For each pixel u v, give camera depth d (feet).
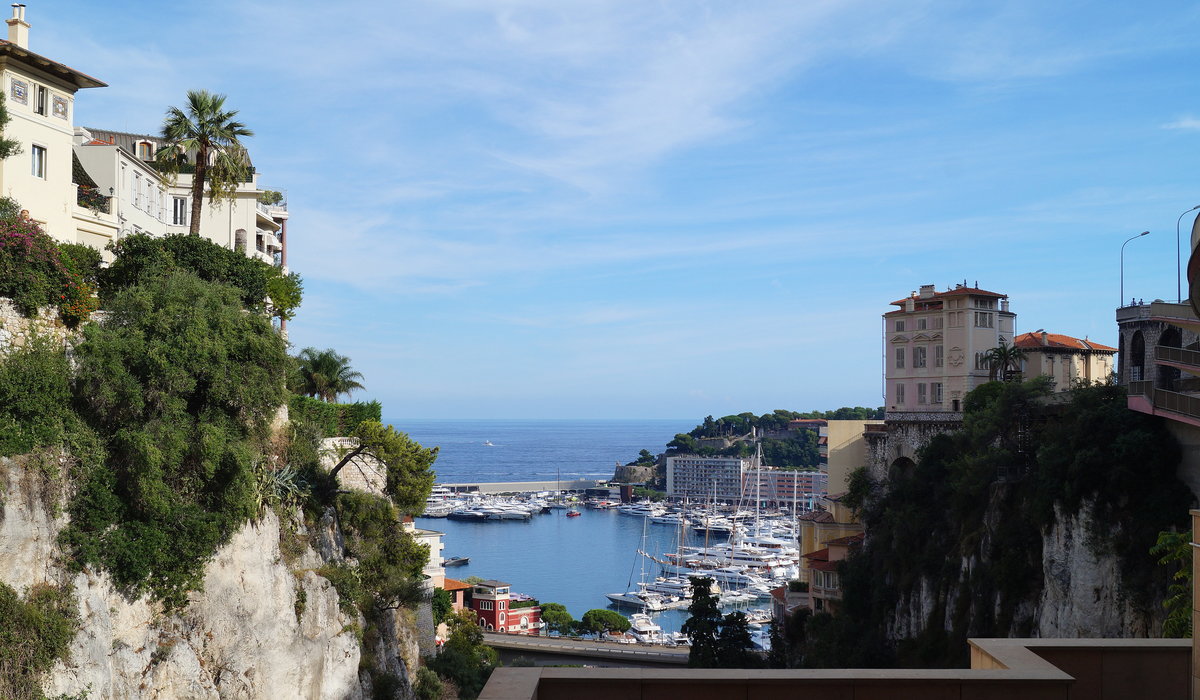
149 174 206.28
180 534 124.36
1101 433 184.03
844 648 266.98
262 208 272.51
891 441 306.55
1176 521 169.37
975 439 238.68
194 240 157.07
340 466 181.16
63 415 116.57
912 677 32.94
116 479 120.06
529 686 31.40
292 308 218.59
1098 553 180.24
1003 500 222.48
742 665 302.25
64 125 159.63
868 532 295.28
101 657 111.14
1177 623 119.14
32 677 100.89
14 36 153.28
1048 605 192.95
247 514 136.05
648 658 386.93
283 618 145.07
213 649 130.00
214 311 133.90
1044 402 229.66
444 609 303.89
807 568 350.84
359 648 165.68
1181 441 173.27
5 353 115.65
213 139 172.45
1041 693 32.76
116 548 118.01
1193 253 46.19
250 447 141.79
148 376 123.95
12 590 103.45
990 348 295.28
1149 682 37.24
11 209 130.82
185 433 126.62
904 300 320.91
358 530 195.72
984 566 219.20
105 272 148.66
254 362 137.18
